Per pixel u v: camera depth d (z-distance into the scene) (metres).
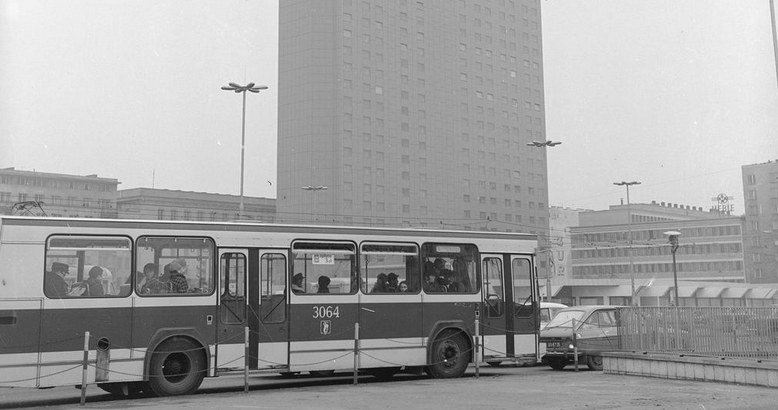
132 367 14.13
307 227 16.22
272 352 15.45
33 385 13.36
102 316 14.02
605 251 123.88
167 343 14.58
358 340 16.28
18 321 13.39
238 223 15.58
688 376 16.64
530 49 135.38
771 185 99.62
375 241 16.94
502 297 18.45
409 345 16.98
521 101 132.50
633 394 13.75
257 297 15.48
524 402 12.62
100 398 15.09
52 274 13.77
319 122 106.81
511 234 18.86
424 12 119.75
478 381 16.64
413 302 17.16
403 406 12.22
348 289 16.47
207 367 14.82
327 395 13.99
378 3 113.94
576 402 12.57
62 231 13.96
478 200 123.62
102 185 100.50
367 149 110.38
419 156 116.50
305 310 15.91
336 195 105.88
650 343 18.36
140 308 14.36
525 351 18.47
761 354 16.11
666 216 137.00
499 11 131.12
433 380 16.92
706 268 109.06
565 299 87.62
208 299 14.98
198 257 15.08
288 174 107.88
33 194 93.25
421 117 117.50
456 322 17.66
